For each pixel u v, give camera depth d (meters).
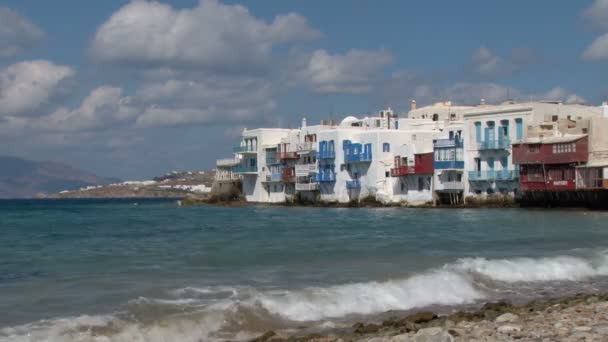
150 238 57.09
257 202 138.75
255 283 30.70
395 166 109.69
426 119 125.69
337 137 118.00
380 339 20.45
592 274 35.38
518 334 19.94
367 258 39.06
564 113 96.06
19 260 40.34
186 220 87.81
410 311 26.52
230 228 68.56
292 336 22.08
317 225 70.56
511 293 30.30
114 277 32.78
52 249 47.62
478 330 20.75
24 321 23.73
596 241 49.03
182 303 26.08
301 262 37.69
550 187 87.25
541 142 88.19
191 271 34.72
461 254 40.91
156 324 23.17
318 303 26.58
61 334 21.80
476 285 31.47
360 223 72.56
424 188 105.00
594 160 84.44
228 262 38.06
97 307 25.86
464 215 82.88
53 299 27.39
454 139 100.31
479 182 97.88
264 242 50.31
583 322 21.62
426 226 65.62
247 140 143.12
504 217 76.75
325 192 121.56
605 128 85.94
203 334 22.80
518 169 92.56
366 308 26.69
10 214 116.94
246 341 22.02
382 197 109.88
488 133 97.50
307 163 125.81
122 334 22.14
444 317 24.12
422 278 31.30
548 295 29.95
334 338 21.38
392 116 136.38
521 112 94.00
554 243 47.78
